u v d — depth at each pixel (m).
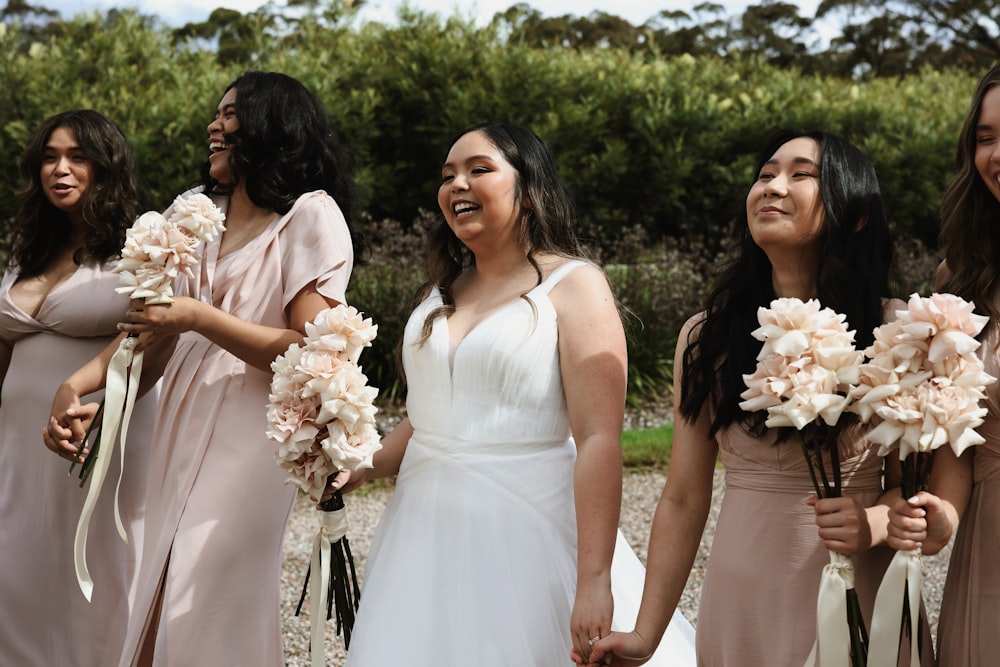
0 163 10.23
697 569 5.18
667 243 11.74
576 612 2.48
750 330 2.44
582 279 2.71
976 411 2.01
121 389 3.17
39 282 3.79
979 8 31.98
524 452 2.65
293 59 11.51
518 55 11.80
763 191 2.40
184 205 3.07
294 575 5.16
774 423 2.10
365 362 8.60
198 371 3.21
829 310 2.12
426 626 2.55
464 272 2.96
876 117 12.51
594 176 11.65
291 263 3.22
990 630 2.26
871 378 2.08
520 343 2.64
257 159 3.30
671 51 31.03
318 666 2.88
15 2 18.73
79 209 3.78
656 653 3.07
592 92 12.09
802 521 2.32
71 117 3.77
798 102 12.56
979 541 2.28
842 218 2.39
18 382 3.72
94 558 3.64
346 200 3.54
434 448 2.70
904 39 34.16
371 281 8.77
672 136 11.89
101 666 3.66
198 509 3.10
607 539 2.52
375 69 11.62
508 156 2.78
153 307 3.02
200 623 3.05
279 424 2.72
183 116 10.38
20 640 3.63
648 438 7.66
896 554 2.14
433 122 11.52
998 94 2.39
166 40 11.77
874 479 2.34
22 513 3.68
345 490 2.94
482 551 2.58
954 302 2.04
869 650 2.15
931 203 12.20
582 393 2.62
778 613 2.32
